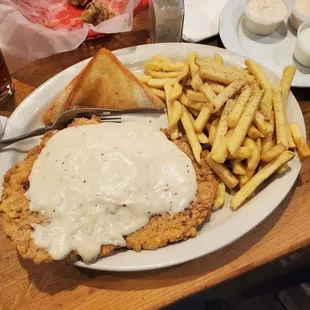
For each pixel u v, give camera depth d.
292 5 0.45
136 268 0.28
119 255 0.29
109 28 0.40
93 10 0.43
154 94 0.37
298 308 0.40
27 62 0.40
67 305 0.29
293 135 0.34
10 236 0.28
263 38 0.44
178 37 0.42
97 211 0.29
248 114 0.32
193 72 0.36
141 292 0.30
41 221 0.29
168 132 0.35
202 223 0.31
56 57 0.41
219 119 0.34
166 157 0.31
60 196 0.29
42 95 0.37
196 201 0.30
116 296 0.29
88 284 0.30
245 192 0.31
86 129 0.33
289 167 0.33
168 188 0.30
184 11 0.41
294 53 0.42
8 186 0.31
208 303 0.41
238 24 0.44
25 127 0.35
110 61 0.36
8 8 0.39
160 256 0.28
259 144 0.33
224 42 0.42
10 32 0.39
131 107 0.37
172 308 0.40
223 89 0.34
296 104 0.36
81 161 0.30
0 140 0.34
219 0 0.46
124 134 0.32
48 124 0.36
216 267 0.31
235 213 0.31
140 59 0.39
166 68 0.38
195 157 0.33
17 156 0.34
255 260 0.31
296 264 0.41
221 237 0.29
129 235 0.29
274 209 0.31
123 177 0.30
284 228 0.32
